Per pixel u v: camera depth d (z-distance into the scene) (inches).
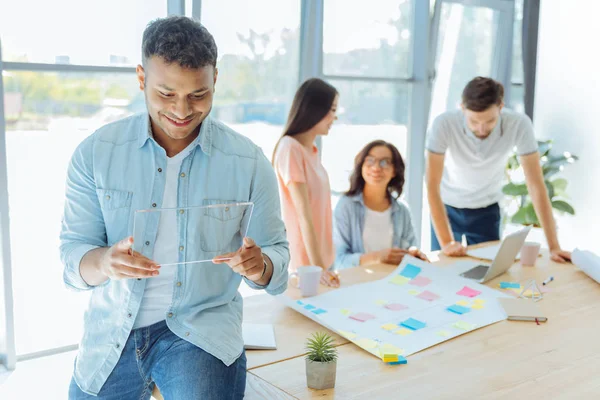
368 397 57.9
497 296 85.6
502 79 221.5
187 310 58.3
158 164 57.9
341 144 184.2
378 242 114.1
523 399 57.8
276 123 168.1
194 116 53.2
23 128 129.5
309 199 112.4
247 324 74.8
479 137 125.7
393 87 192.2
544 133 226.7
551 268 102.3
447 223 122.5
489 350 68.9
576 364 65.6
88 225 58.4
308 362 59.6
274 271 58.2
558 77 220.2
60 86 132.5
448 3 198.2
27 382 123.2
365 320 75.9
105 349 58.1
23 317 133.4
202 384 53.4
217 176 59.1
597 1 206.2
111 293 57.9
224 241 58.4
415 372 63.3
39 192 133.0
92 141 57.8
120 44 139.0
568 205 210.2
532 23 223.8
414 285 89.3
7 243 125.4
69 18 131.5
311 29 166.7
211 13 150.6
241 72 158.9
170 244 56.7
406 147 199.3
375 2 181.5
